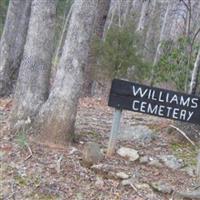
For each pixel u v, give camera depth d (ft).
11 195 16.15
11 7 33.68
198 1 46.96
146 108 18.88
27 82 19.86
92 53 37.27
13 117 20.06
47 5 19.76
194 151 21.38
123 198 16.52
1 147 18.61
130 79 38.40
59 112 19.13
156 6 71.05
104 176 17.54
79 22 18.76
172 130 22.99
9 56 33.47
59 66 19.30
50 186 16.63
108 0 38.17
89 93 38.29
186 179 18.35
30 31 19.94
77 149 19.03
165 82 29.43
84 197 16.39
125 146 20.59
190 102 18.90
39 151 18.42
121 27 38.58
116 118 19.06
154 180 17.79
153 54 57.98
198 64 23.66
